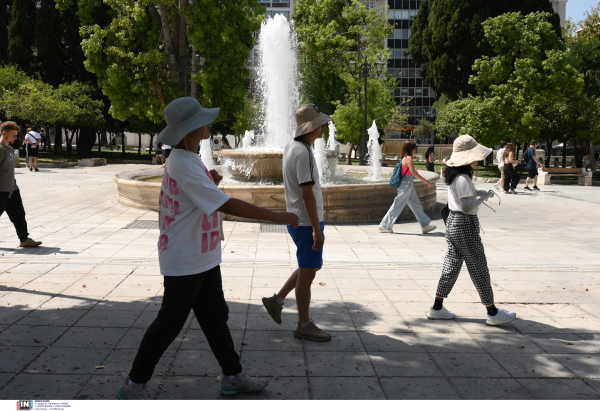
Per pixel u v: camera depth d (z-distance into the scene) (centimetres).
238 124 2488
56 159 2922
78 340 368
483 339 387
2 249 673
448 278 421
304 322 381
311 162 360
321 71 3531
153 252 671
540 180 1995
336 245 762
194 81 2217
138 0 2083
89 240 747
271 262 626
